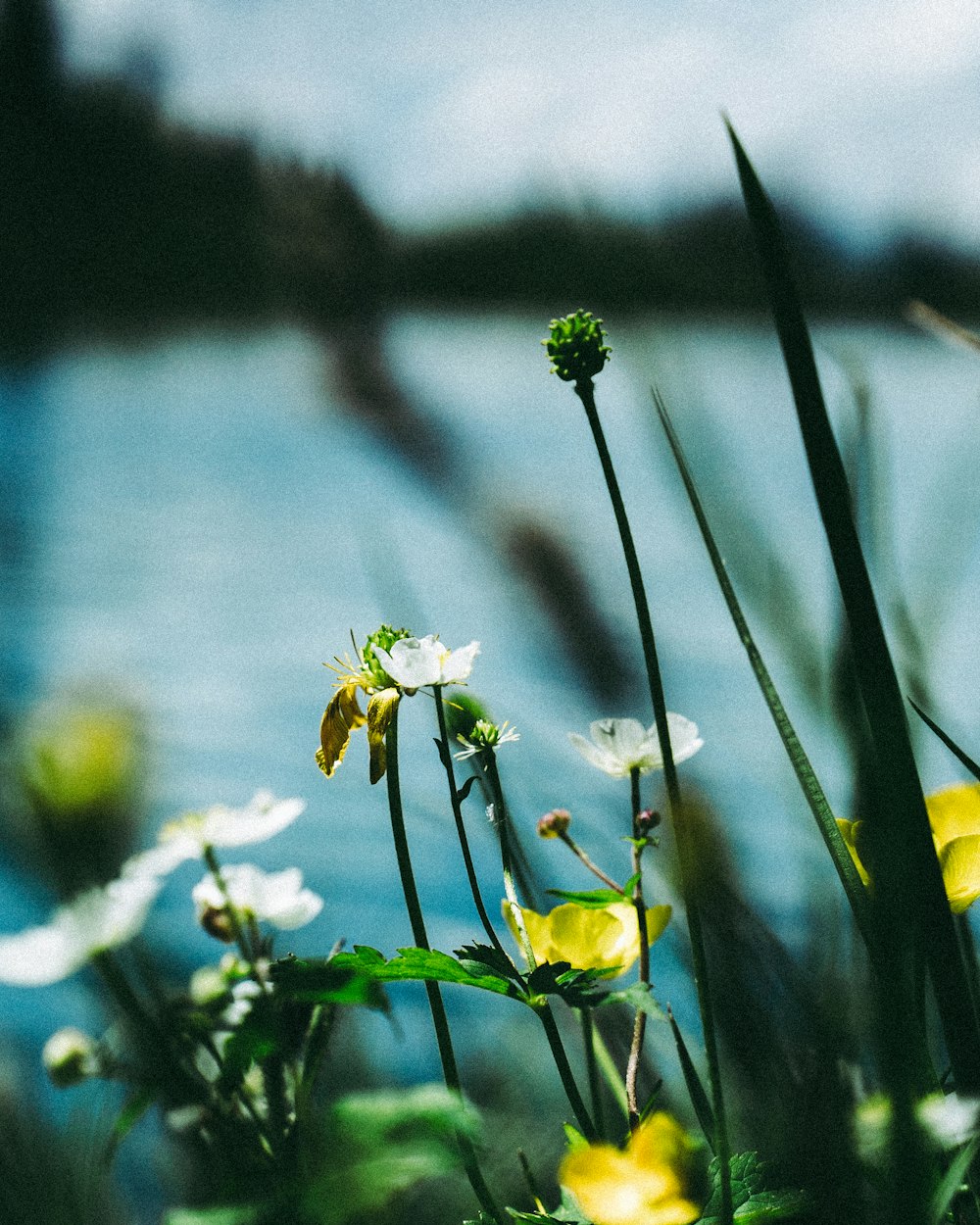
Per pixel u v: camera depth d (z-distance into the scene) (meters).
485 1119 0.43
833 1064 0.34
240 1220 0.33
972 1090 0.34
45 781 0.24
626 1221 0.35
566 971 0.37
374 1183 0.33
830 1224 0.33
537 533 0.44
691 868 0.34
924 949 0.34
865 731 0.34
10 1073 0.39
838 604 0.34
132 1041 0.33
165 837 0.37
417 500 2.32
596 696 0.40
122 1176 0.38
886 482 0.37
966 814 0.39
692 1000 0.41
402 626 0.41
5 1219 0.35
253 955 0.37
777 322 0.35
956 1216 0.35
